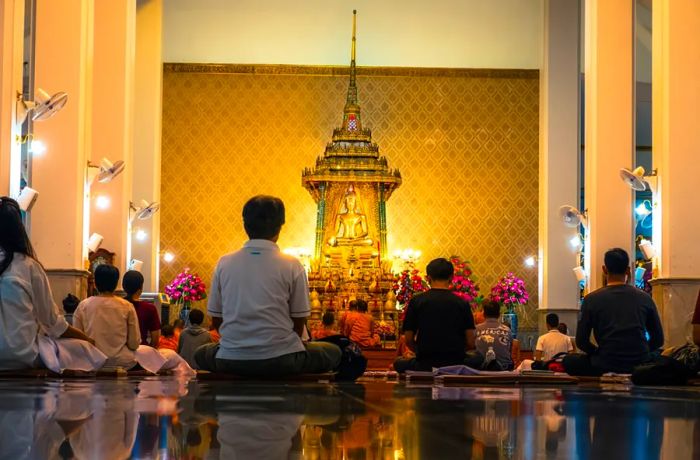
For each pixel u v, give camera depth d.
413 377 8.04
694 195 12.04
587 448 2.37
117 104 15.62
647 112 22.92
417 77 22.97
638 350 8.49
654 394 5.29
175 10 22.39
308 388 5.59
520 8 22.58
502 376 7.65
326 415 3.40
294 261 6.87
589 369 8.55
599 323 8.60
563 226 19.62
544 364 10.49
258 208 6.89
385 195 21.75
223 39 22.62
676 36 12.09
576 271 15.57
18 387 5.55
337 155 21.67
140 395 4.64
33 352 7.20
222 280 6.84
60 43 13.05
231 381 6.72
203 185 22.55
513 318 20.58
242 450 2.34
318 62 22.89
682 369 7.30
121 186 15.52
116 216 15.45
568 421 3.16
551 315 14.25
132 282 10.01
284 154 22.70
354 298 20.97
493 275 22.64
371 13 22.61
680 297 11.97
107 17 15.69
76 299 11.45
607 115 15.06
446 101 22.94
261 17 22.47
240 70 22.80
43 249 12.86
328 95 22.86
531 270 22.62
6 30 10.61
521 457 2.19
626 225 14.94
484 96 22.97
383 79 22.95
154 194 20.25
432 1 22.53
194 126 22.66
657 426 2.98
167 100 22.62
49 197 12.92
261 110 22.75
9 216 7.21
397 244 22.62
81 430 2.72
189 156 22.58
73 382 6.50
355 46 22.61
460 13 22.58
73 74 13.04
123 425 2.91
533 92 22.98
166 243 22.39
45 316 7.36
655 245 12.47
